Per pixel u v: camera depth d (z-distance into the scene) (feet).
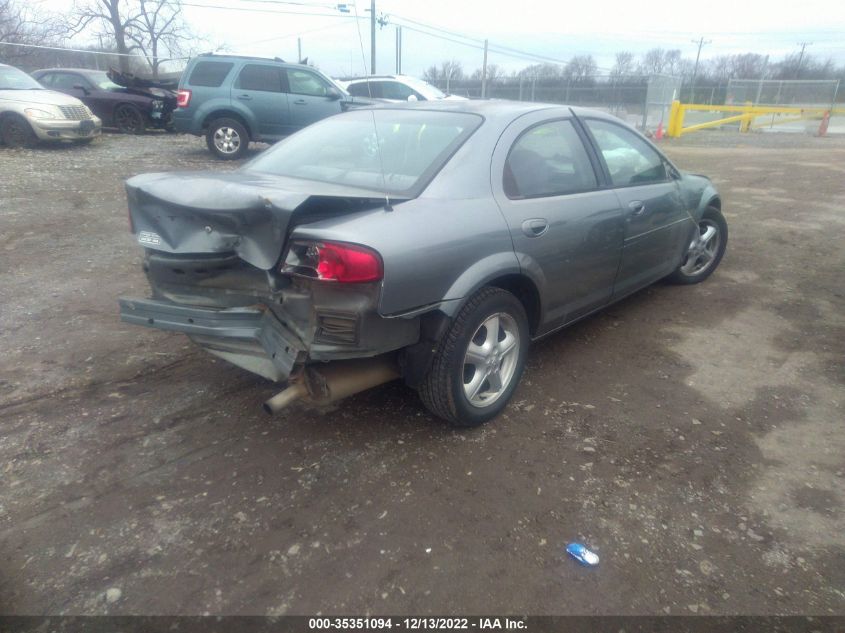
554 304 11.99
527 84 88.58
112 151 41.75
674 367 13.35
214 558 8.00
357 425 10.94
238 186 8.79
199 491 9.22
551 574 7.80
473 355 10.35
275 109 38.78
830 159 50.88
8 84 41.57
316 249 8.36
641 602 7.41
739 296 17.74
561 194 12.01
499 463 9.95
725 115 99.55
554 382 12.64
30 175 31.91
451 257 9.42
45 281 17.78
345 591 7.53
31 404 11.46
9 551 8.05
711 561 8.03
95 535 8.36
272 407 9.03
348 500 9.05
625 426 11.05
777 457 10.20
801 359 13.76
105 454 10.05
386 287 8.53
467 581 7.69
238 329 8.97
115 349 13.71
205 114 38.32
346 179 10.65
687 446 10.46
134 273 18.67
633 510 8.93
